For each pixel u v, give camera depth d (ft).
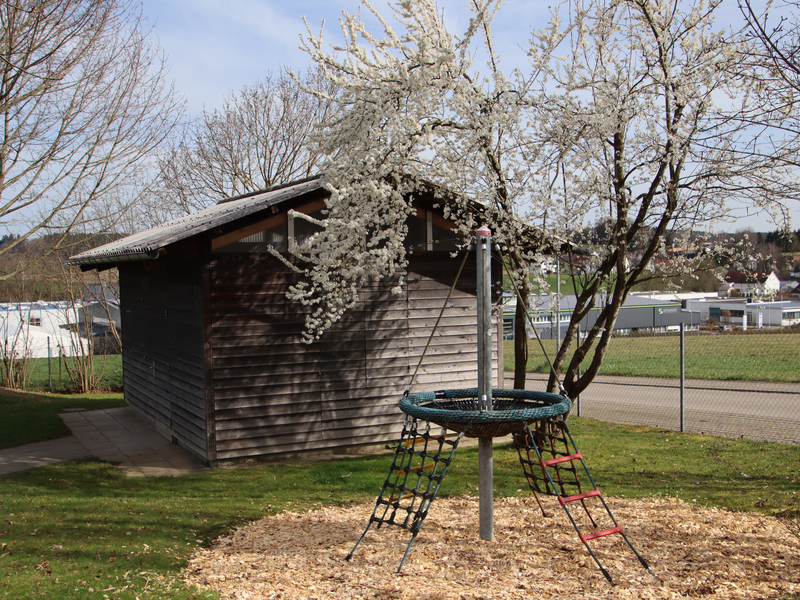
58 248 47.98
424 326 30.01
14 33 39.09
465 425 15.47
